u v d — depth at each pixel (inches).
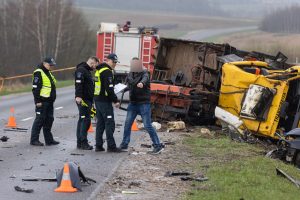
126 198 629.9
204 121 1284.4
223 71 1195.9
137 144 1002.7
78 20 4303.6
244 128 1128.2
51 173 748.0
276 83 1115.3
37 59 4094.5
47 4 4224.9
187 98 1259.8
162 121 1278.3
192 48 1379.2
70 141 1027.3
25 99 1993.1
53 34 4210.1
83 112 940.0
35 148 939.3
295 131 938.1
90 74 940.0
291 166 864.9
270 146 1088.2
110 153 909.8
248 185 693.9
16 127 1200.2
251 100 1120.8
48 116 970.1
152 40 2108.8
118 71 2117.4
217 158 869.8
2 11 4197.8
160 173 761.0
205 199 614.2
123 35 2117.4
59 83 3029.0
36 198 625.0
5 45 4033.0
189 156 885.8
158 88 1275.8
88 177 725.9
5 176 724.7
